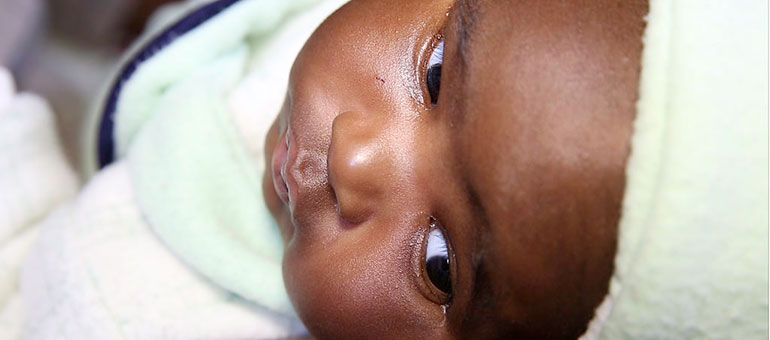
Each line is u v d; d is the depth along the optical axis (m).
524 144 0.15
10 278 0.26
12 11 0.32
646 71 0.15
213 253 0.23
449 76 0.17
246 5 0.27
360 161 0.18
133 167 0.25
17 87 0.36
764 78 0.15
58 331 0.24
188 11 0.28
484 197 0.16
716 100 0.14
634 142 0.15
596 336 0.17
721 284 0.15
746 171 0.14
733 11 0.15
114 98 0.28
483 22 0.17
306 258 0.19
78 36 0.39
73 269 0.24
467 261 0.17
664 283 0.15
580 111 0.15
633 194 0.15
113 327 0.23
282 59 0.26
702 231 0.15
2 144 0.27
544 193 0.15
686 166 0.14
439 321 0.19
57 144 0.30
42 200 0.28
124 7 0.37
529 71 0.16
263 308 0.24
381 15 0.19
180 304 0.24
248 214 0.25
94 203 0.25
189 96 0.26
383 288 0.19
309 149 0.19
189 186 0.24
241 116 0.26
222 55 0.27
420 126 0.18
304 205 0.19
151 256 0.24
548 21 0.16
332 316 0.19
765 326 0.16
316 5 0.27
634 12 0.16
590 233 0.15
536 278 0.16
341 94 0.19
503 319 0.17
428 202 0.18
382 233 0.18
